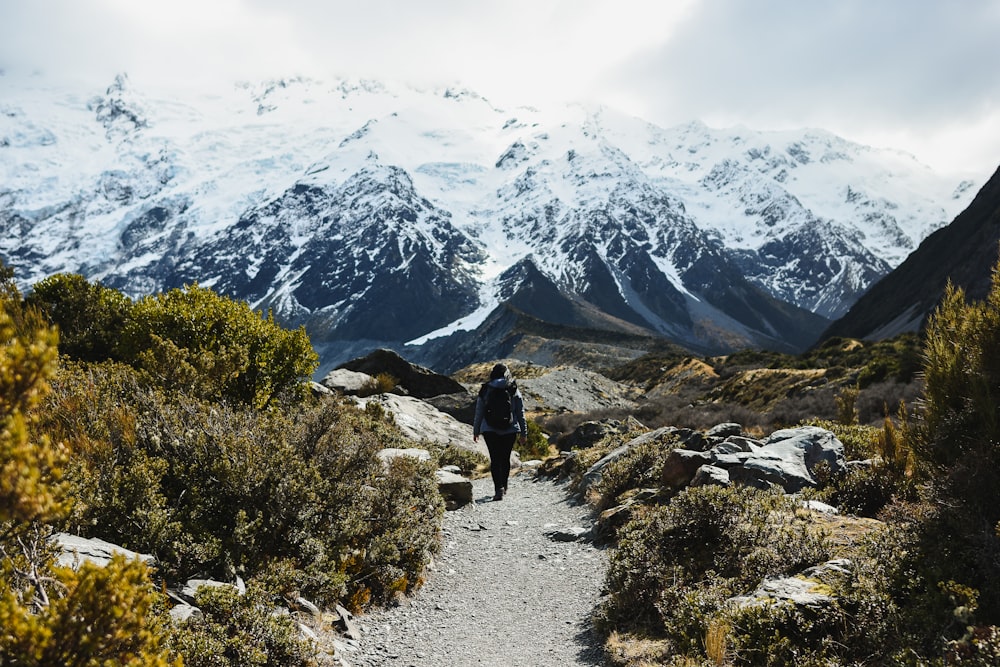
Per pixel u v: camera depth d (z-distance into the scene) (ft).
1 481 7.25
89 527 17.33
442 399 99.96
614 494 37.19
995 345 18.52
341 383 92.38
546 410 158.10
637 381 320.29
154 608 14.30
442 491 39.22
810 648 15.69
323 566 21.17
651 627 19.90
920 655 13.85
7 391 7.75
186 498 20.85
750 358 265.54
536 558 29.76
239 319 41.78
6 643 7.74
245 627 15.65
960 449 19.13
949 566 16.40
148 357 32.68
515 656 19.29
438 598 24.47
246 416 26.86
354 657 18.48
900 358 130.00
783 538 21.68
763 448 35.27
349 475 26.25
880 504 27.20
